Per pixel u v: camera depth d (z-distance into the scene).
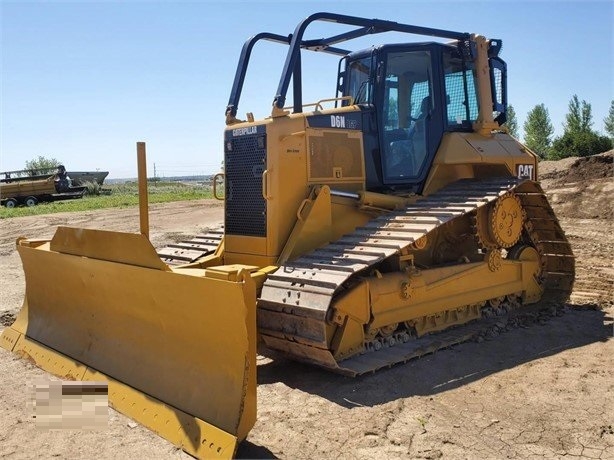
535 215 7.58
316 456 3.81
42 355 5.86
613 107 52.19
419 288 6.03
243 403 3.88
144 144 4.75
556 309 7.55
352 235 5.83
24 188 33.00
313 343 4.89
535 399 4.66
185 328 4.51
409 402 4.64
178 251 7.06
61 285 5.90
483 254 7.04
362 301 5.42
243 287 3.91
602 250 12.52
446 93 6.98
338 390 4.95
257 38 6.67
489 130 7.22
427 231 5.38
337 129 6.24
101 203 27.06
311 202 5.90
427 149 6.81
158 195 32.91
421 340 6.14
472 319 6.88
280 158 5.79
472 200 6.12
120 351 5.15
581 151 38.91
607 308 7.81
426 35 6.80
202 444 3.90
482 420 4.28
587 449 3.81
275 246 5.77
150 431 4.29
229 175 6.25
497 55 7.55
